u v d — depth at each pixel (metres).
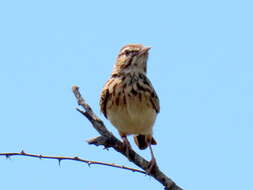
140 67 12.66
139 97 12.20
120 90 12.26
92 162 9.29
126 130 12.74
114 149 10.49
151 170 10.42
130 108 12.20
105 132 10.19
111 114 12.54
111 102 12.35
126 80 12.38
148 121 12.50
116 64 12.95
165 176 10.48
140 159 10.52
